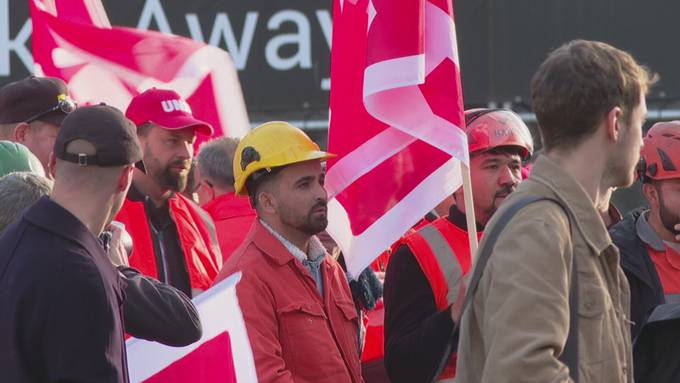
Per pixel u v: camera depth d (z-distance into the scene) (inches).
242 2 770.2
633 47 754.2
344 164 392.5
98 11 502.9
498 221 251.6
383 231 387.5
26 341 254.1
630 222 399.5
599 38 754.8
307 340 354.6
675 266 388.5
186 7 770.2
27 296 254.8
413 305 373.1
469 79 761.0
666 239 391.2
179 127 422.3
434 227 388.5
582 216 250.8
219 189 506.3
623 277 258.7
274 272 358.6
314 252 377.1
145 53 496.7
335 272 381.1
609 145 257.4
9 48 773.9
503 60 759.1
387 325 376.8
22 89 414.6
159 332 301.0
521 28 760.3
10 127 413.7
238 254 363.6
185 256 428.8
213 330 316.8
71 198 269.0
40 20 481.7
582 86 253.4
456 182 388.2
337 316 372.5
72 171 269.4
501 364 235.0
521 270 239.1
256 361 343.9
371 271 445.1
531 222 244.1
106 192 273.1
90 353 253.8
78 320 254.2
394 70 370.9
